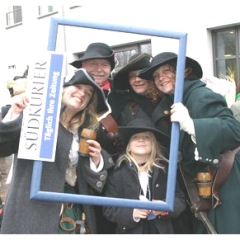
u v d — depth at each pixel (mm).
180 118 2025
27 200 1985
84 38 4348
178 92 2078
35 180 1927
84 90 2076
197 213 2197
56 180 2018
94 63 2646
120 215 2156
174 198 2023
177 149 2029
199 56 6695
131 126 2270
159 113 2416
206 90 2219
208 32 6711
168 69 2297
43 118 1938
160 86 2336
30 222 1968
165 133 2389
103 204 1952
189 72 2344
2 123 1921
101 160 2174
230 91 2932
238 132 2121
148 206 1976
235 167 2229
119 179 2230
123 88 2592
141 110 2508
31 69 1959
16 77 2607
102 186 2150
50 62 1955
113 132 2389
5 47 6453
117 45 4031
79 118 2148
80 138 2143
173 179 2010
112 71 2924
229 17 6473
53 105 1945
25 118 1939
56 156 2039
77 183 2172
